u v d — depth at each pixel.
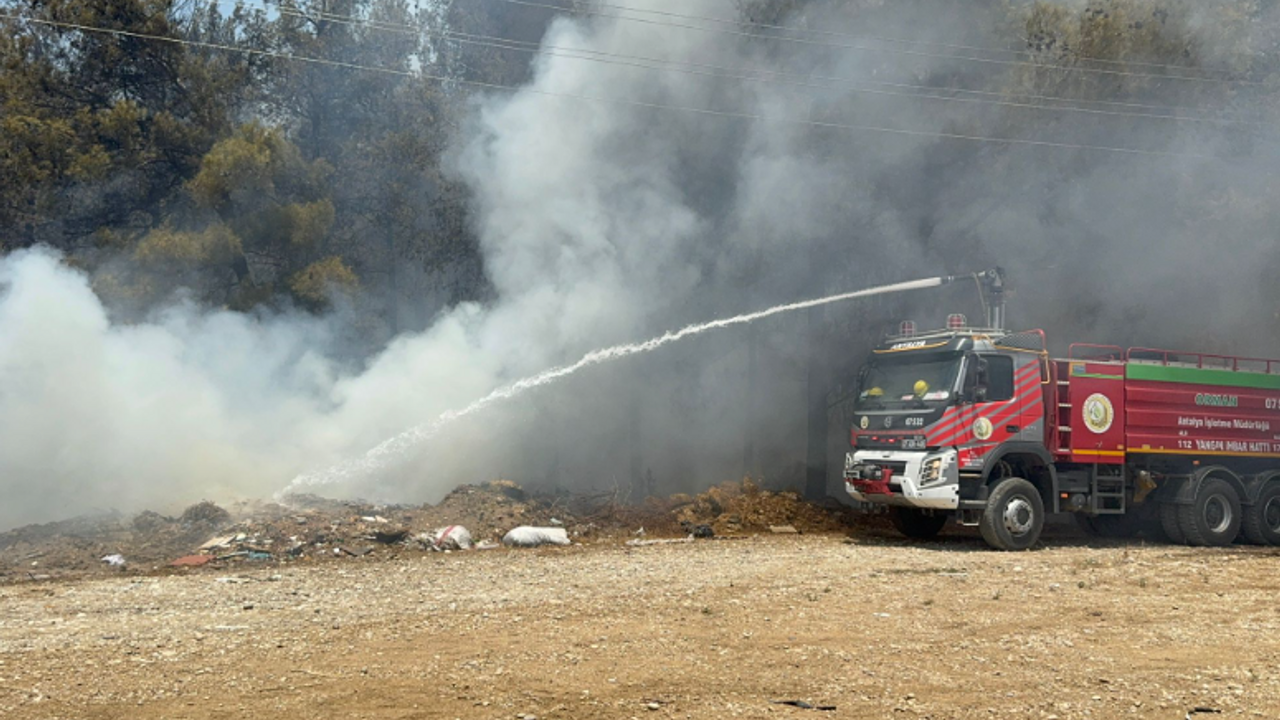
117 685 6.82
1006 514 14.76
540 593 10.49
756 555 14.03
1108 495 15.91
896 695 6.64
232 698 6.50
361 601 10.04
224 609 9.65
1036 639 8.39
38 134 20.19
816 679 7.03
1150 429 16.28
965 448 14.67
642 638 8.27
